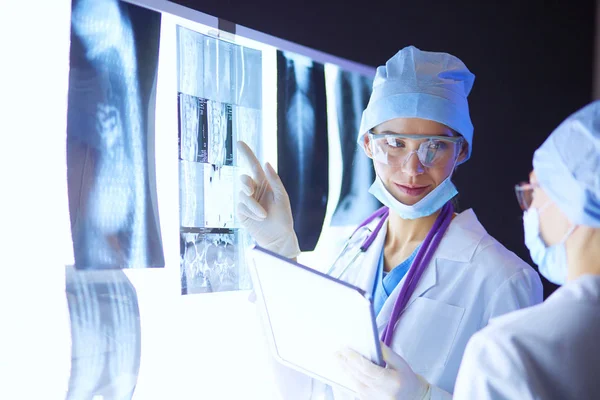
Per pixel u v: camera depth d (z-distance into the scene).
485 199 2.71
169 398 1.49
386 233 1.42
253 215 1.36
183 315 1.53
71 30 1.35
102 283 1.38
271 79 1.80
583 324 0.69
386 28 2.28
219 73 1.65
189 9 1.58
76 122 1.35
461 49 2.61
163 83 1.52
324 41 2.04
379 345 0.97
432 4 2.49
